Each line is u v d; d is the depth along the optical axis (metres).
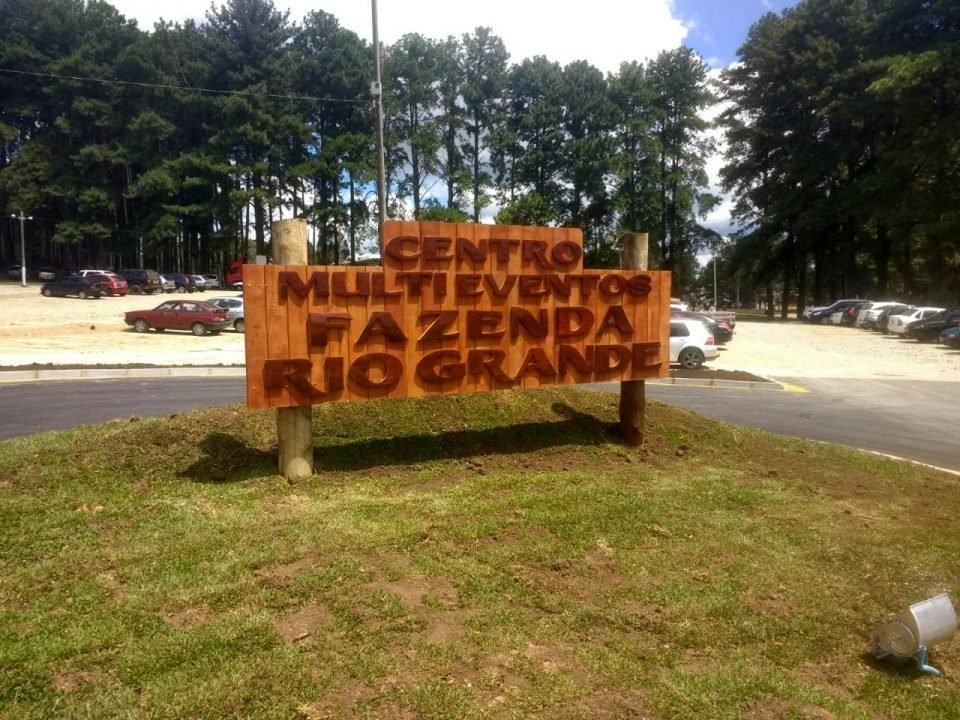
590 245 53.69
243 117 52.44
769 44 52.94
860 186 45.09
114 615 3.50
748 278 67.56
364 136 49.38
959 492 6.93
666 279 7.66
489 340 6.71
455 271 6.49
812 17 51.44
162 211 55.16
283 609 3.64
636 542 4.84
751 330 40.62
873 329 39.84
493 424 7.52
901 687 3.39
